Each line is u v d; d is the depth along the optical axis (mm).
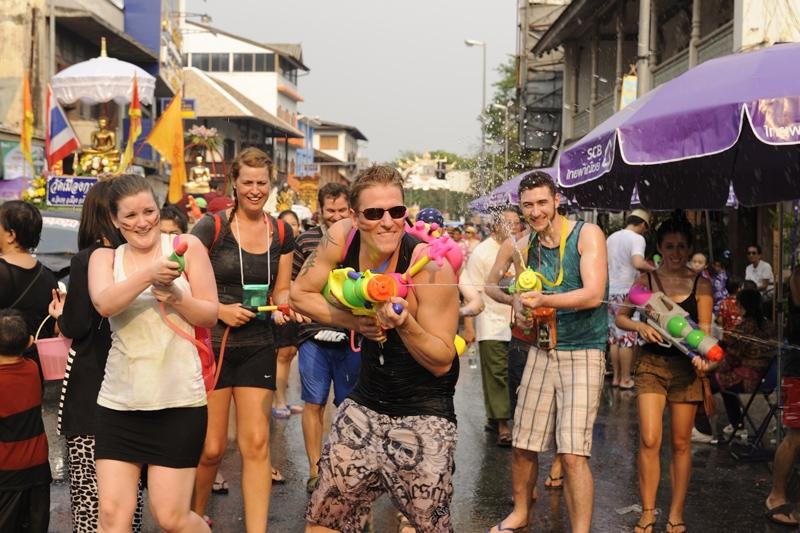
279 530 5836
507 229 5992
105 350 4672
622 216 19031
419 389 3918
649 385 5816
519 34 38031
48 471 5070
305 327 6574
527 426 5574
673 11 22141
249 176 5367
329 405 10227
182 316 4156
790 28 13797
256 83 76125
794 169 8094
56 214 10695
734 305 7914
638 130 6078
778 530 6004
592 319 5316
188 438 4191
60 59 25875
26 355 5355
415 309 3826
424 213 6660
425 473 3855
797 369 6273
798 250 10531
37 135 22547
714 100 5605
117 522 4117
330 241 3986
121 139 30812
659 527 6020
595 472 7477
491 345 8219
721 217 17344
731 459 7980
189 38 75625
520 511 5844
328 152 104062
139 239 4145
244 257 5398
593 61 27250
